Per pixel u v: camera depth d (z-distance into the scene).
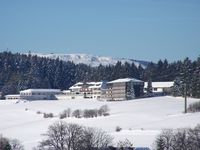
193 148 126.69
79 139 134.75
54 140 139.88
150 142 141.75
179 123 177.50
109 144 139.62
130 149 127.81
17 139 164.62
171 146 127.81
